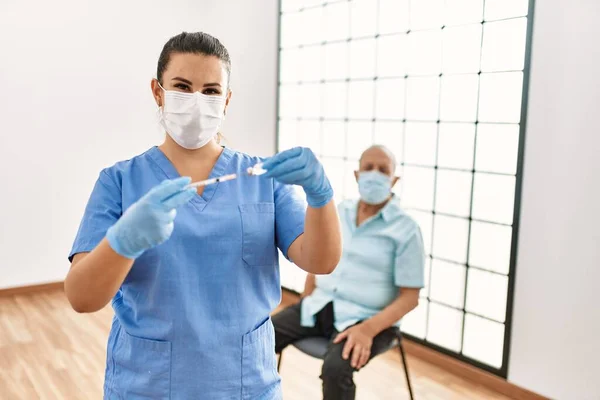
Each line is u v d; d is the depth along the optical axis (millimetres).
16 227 3475
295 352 2846
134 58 3693
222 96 995
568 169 2133
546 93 2176
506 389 2422
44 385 2365
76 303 829
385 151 2068
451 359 2656
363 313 2010
